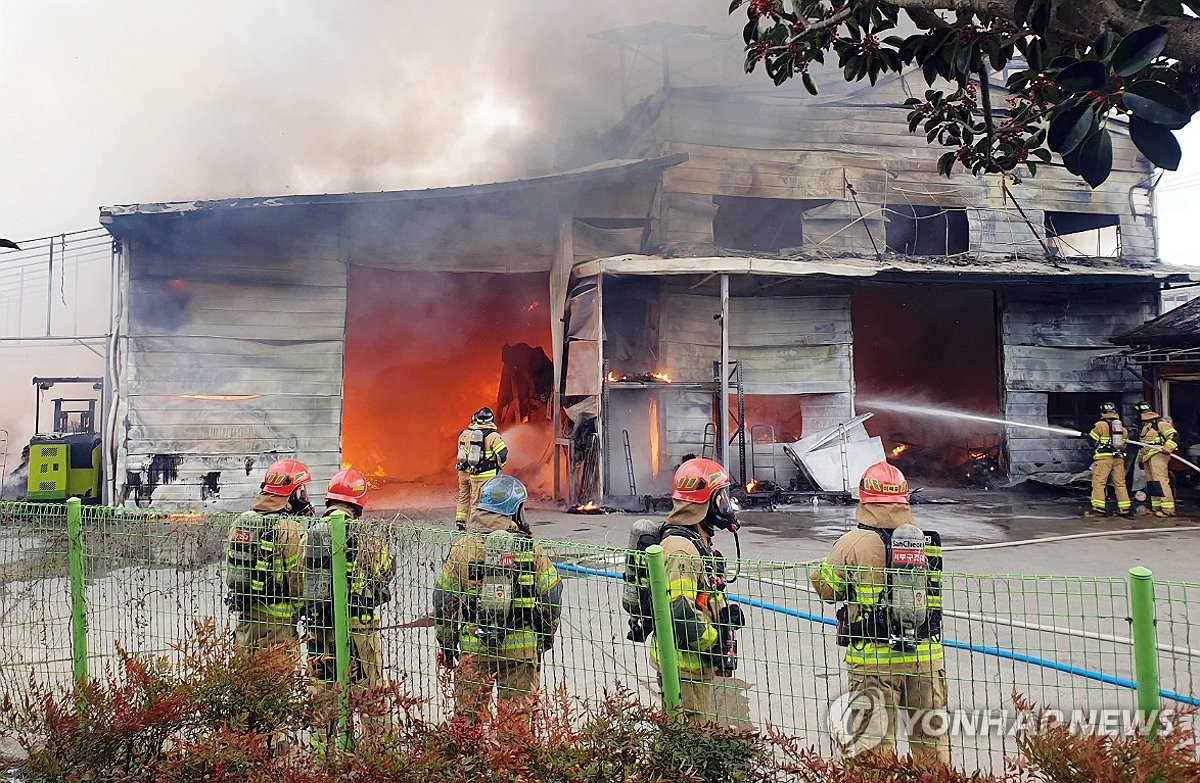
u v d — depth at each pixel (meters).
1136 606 2.26
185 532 3.74
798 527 9.94
